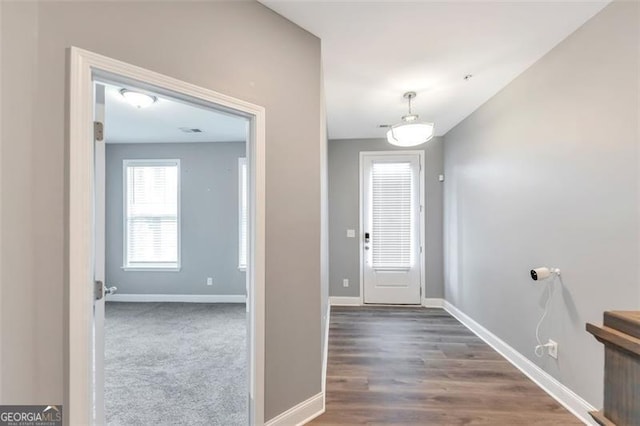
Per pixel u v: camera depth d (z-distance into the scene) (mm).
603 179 1798
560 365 2133
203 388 2297
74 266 1169
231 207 4949
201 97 1525
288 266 1882
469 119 3609
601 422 632
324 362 2541
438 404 2094
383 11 1841
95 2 1232
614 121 1728
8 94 1052
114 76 1290
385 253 4676
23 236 1084
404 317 4031
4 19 1044
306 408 1942
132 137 4680
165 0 1422
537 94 2383
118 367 2637
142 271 4941
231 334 3439
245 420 1930
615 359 611
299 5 1784
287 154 1890
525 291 2529
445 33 2061
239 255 4934
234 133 4496
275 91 1835
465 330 3537
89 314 1219
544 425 1881
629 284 1656
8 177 1054
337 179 4750
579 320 1974
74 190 1167
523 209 2553
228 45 1634
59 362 1149
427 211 4602
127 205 4965
